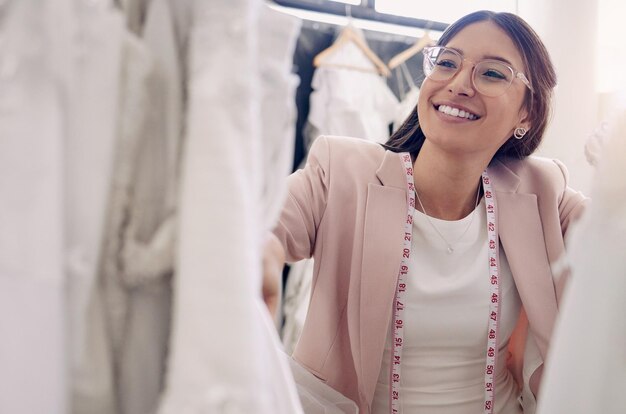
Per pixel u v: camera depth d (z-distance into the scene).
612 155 0.61
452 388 1.03
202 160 0.39
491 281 1.03
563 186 1.10
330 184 1.05
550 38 1.57
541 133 1.12
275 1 1.66
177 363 0.37
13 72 0.36
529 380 1.07
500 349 1.09
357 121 1.72
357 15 1.77
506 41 0.99
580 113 1.55
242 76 0.40
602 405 0.61
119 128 0.40
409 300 1.01
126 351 0.41
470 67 0.96
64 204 0.37
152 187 0.42
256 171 0.42
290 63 0.48
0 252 0.35
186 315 0.37
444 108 0.97
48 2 0.37
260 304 0.46
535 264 1.02
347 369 1.04
